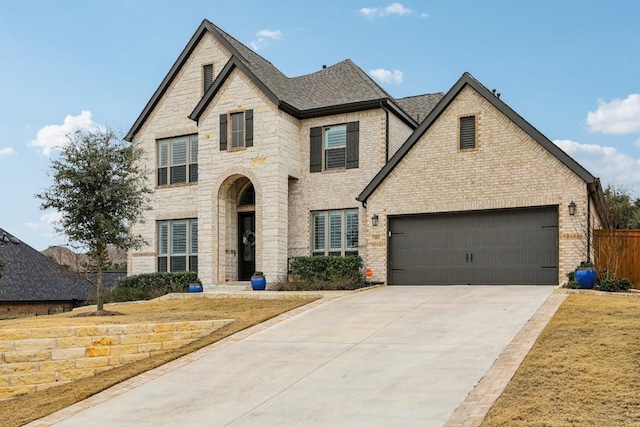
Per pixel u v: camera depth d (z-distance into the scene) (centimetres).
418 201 2100
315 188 2372
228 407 903
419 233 2117
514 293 1686
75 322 1320
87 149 1636
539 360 967
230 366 1125
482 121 2027
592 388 820
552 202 1898
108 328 1203
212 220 2373
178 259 2542
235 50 2506
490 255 2002
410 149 2130
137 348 1235
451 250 2062
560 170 1895
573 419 716
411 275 2112
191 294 1986
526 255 1950
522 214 1964
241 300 1858
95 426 872
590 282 1709
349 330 1334
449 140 2072
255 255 2338
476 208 2009
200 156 2419
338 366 1061
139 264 2600
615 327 1140
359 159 2309
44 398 1061
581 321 1218
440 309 1498
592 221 2008
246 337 1334
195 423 845
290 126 2373
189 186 2536
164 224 2586
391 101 2280
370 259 2158
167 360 1203
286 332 1358
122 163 1681
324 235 2353
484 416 752
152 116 2644
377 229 2155
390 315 1464
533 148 1941
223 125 2384
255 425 812
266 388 977
